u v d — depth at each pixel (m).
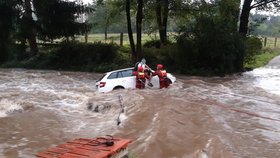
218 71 25.81
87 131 11.24
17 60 32.81
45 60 31.73
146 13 32.50
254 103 14.35
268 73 26.23
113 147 6.82
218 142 9.33
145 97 14.91
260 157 8.45
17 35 32.81
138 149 9.02
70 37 34.00
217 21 26.81
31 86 20.78
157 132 10.23
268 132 10.41
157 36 39.75
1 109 14.09
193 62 26.73
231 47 25.88
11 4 31.97
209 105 13.72
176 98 14.84
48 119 12.80
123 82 17.56
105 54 30.97
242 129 10.67
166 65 28.02
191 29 26.86
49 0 32.06
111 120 12.36
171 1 30.66
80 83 22.19
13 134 11.07
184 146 9.12
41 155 6.52
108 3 33.31
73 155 6.39
